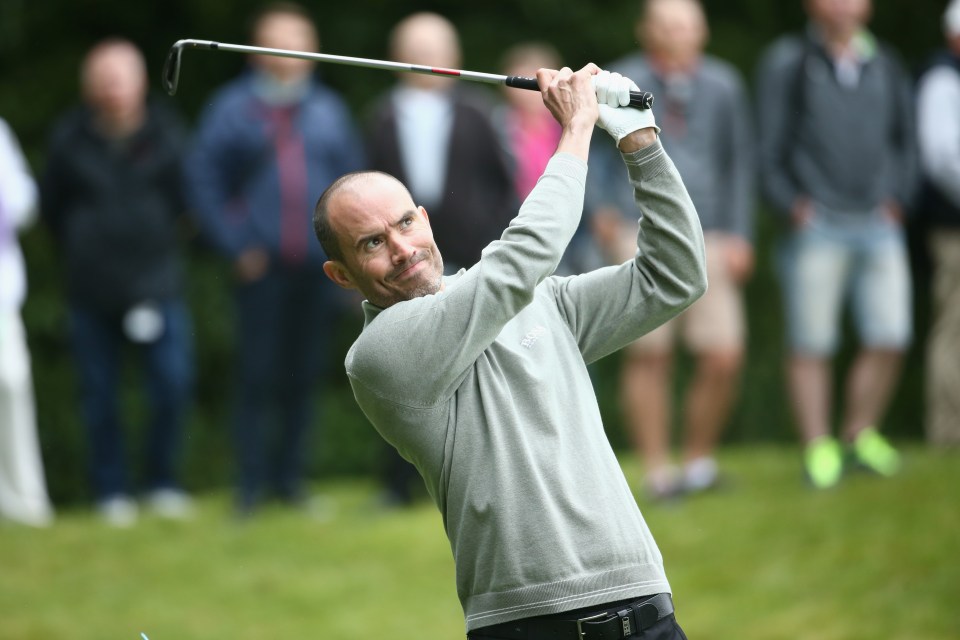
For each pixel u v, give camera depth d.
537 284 10.19
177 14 37.62
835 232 23.22
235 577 21.09
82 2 36.94
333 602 20.02
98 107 25.11
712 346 23.20
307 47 24.45
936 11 39.91
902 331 23.56
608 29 38.28
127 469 33.47
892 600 17.88
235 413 24.61
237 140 24.16
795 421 36.91
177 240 25.95
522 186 24.98
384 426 10.27
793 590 18.69
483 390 9.99
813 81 23.28
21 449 24.14
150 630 19.05
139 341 25.05
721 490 23.23
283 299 24.30
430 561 21.45
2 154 23.98
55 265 34.62
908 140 24.05
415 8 38.44
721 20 40.03
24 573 21.31
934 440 25.52
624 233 23.16
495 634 9.87
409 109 24.00
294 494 24.98
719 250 23.33
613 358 36.47
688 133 23.02
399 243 10.16
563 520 9.79
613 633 9.72
